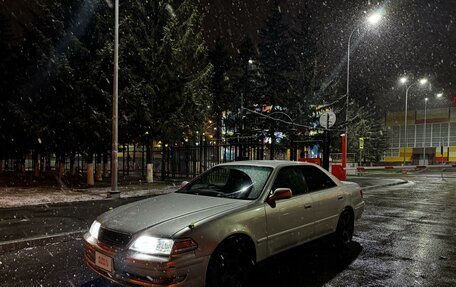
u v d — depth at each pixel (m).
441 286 4.34
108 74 15.51
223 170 5.39
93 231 4.07
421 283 4.43
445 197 13.19
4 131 17.83
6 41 18.19
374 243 6.38
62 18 15.94
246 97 29.20
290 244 4.74
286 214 4.68
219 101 29.39
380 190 15.88
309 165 5.74
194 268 3.48
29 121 15.44
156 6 17.69
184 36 17.45
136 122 16.45
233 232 3.88
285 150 22.95
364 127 36.53
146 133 17.11
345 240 6.02
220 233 3.75
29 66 16.00
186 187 5.41
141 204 4.56
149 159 17.28
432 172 35.09
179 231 3.54
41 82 15.45
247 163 5.43
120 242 3.62
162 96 17.03
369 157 41.34
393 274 4.75
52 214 8.95
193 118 17.94
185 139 19.58
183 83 17.12
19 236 6.55
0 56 17.56
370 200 12.31
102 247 3.73
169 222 3.74
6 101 17.00
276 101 23.06
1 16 19.42
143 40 17.09
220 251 3.75
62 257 5.43
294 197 4.99
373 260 5.36
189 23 17.62
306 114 22.02
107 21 16.42
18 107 15.78
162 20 17.66
